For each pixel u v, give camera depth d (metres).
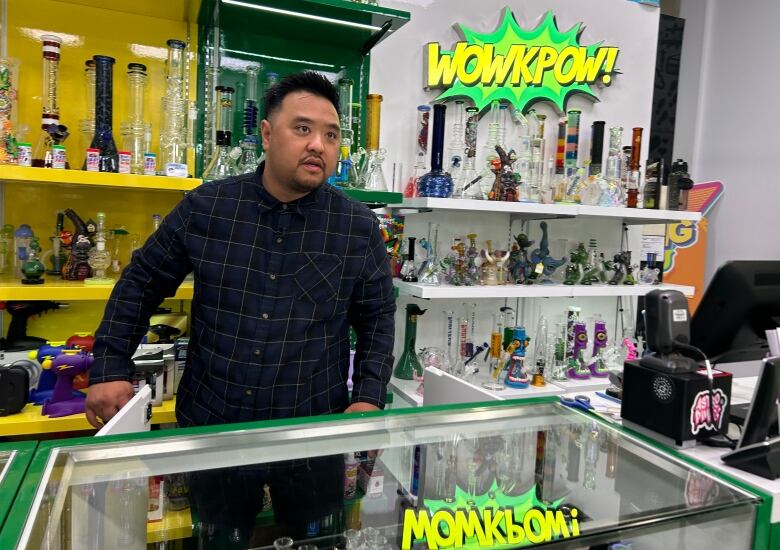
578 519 0.95
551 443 1.13
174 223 1.46
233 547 0.89
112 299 1.48
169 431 1.00
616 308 3.17
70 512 0.80
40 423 1.71
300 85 1.37
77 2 2.05
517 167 2.64
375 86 2.56
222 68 2.27
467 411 1.20
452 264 2.50
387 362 1.59
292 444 1.02
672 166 2.88
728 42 3.71
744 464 1.05
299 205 1.47
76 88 2.10
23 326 1.99
